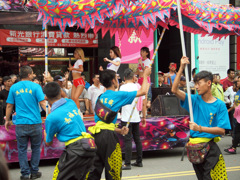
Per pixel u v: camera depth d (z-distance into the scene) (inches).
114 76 170.7
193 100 149.4
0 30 442.3
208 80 143.5
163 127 289.6
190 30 300.8
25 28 455.2
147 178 225.0
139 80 317.1
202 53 530.6
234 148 309.9
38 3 221.0
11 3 413.4
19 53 457.7
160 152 321.4
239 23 280.1
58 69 480.4
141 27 278.2
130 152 249.1
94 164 164.7
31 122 218.4
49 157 259.3
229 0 547.2
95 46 491.2
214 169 141.5
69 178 138.9
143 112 252.5
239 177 225.8
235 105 314.2
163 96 306.2
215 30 310.0
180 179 222.7
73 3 224.2
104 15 233.9
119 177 165.3
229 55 547.2
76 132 144.3
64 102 147.9
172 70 410.0
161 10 247.6
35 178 225.0
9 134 249.1
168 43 597.3
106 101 165.2
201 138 143.4
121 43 454.6
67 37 478.9
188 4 255.3
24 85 219.8
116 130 189.5
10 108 221.0
